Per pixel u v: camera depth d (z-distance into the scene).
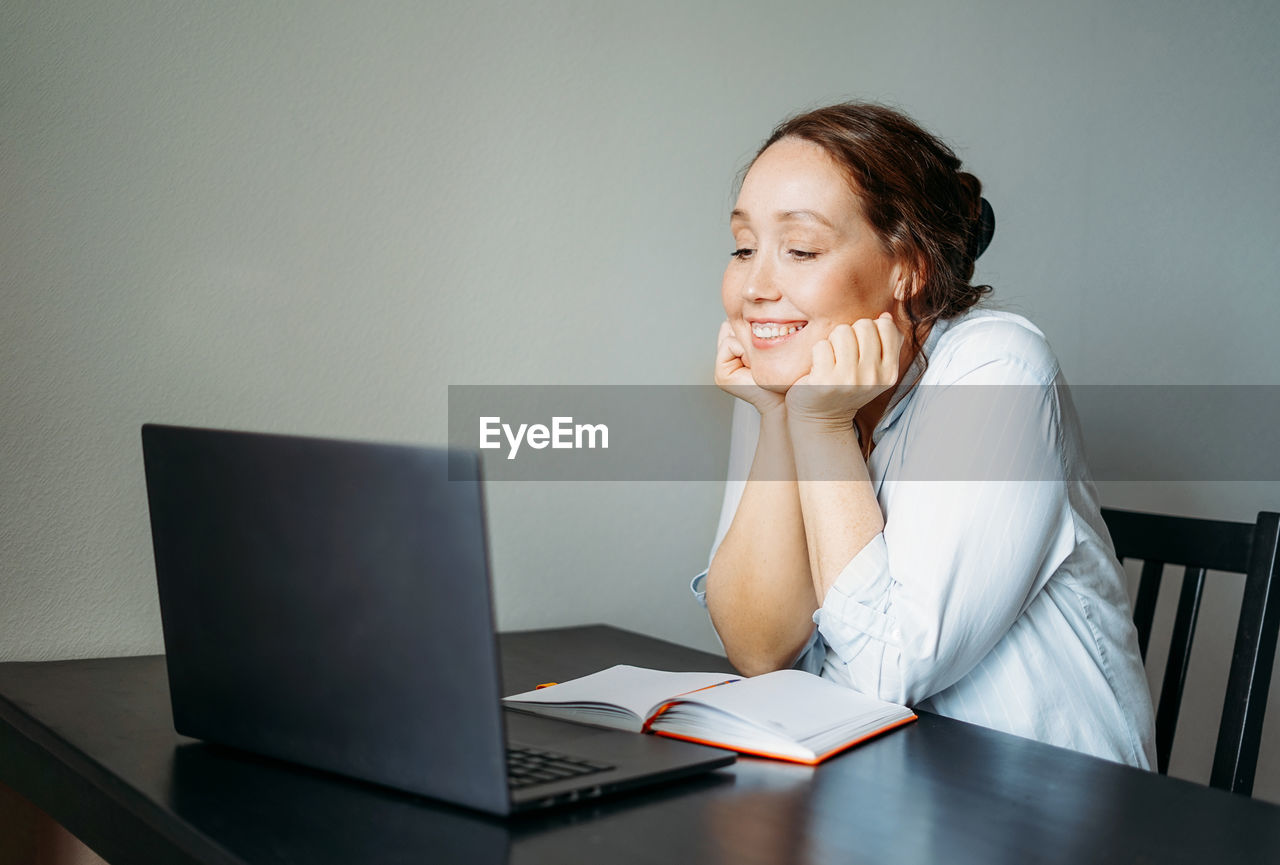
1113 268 2.10
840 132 1.11
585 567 1.65
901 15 1.88
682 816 0.73
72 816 0.86
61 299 1.25
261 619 0.78
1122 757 1.13
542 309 1.58
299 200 1.39
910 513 1.04
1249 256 2.21
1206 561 1.31
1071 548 1.08
